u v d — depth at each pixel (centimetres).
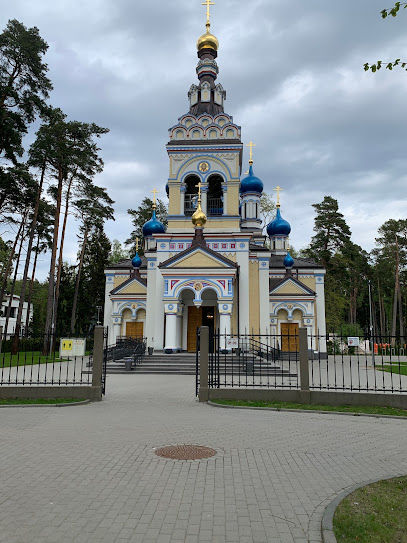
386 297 7069
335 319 5512
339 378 2030
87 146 3809
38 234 4588
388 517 511
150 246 4038
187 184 3281
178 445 852
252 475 679
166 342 2730
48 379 1797
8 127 2911
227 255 3053
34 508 541
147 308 3100
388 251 6041
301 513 536
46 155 3556
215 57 3762
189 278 2758
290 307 3631
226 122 3266
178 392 1581
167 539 464
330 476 680
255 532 483
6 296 6838
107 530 482
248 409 1260
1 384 1420
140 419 1101
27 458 755
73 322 4853
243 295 2989
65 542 453
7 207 4106
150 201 6222
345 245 5991
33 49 3012
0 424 1035
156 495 589
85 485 625
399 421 1130
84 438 899
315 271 3928
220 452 807
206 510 541
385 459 783
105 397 1455
